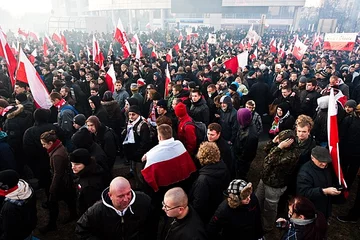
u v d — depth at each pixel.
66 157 3.83
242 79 8.68
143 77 10.30
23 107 5.06
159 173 3.36
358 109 4.41
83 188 3.30
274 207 3.68
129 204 2.59
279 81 8.27
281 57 15.37
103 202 2.59
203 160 3.15
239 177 5.04
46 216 4.58
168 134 3.44
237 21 57.91
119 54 22.45
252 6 52.72
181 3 54.66
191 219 2.46
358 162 4.55
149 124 4.64
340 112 4.72
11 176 2.74
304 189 3.14
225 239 2.83
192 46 22.34
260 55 17.23
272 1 51.78
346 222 4.44
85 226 2.62
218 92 7.32
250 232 2.71
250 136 4.54
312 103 6.34
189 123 4.16
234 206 2.60
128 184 2.53
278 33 42.09
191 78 9.59
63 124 5.33
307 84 6.45
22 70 5.73
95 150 3.77
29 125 5.17
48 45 22.50
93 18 42.81
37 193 5.23
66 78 8.64
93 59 13.62
